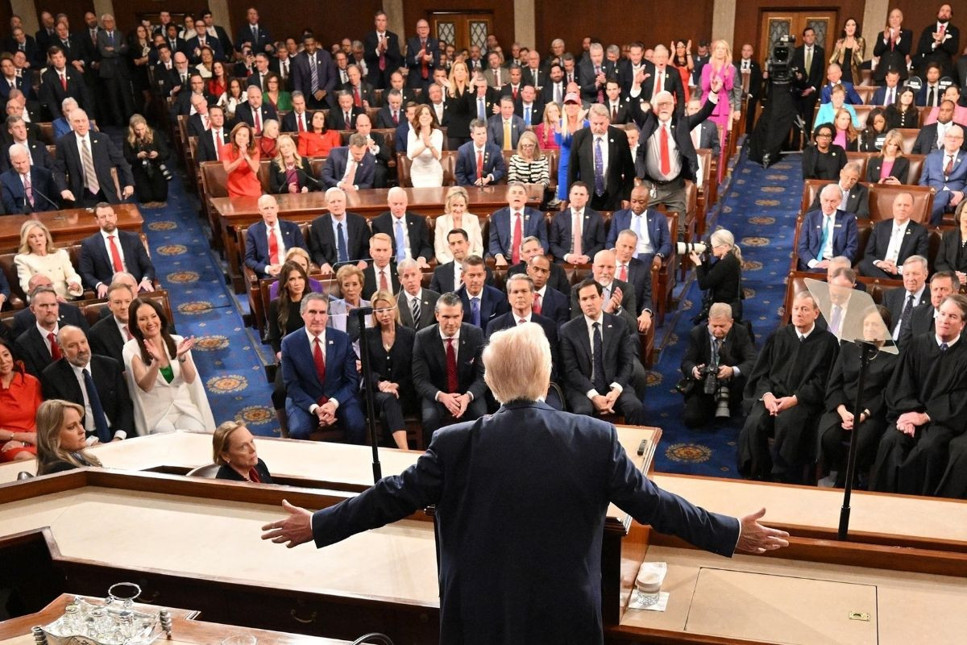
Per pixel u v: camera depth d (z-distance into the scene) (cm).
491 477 220
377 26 1516
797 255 779
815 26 1538
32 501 374
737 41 1581
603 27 1631
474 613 223
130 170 1134
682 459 591
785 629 288
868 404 525
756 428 550
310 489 361
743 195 1128
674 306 822
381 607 302
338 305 332
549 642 222
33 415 545
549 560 219
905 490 507
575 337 582
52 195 957
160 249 998
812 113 1339
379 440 582
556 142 1036
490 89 1220
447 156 974
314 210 834
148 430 557
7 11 1593
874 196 804
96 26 1499
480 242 793
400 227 795
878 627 287
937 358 499
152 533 346
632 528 301
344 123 1204
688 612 299
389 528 343
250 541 338
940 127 985
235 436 386
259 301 754
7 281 749
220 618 322
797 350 547
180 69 1384
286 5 1675
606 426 225
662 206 853
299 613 313
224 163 945
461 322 579
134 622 250
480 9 1658
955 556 307
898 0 1473
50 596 357
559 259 780
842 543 318
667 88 1247
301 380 569
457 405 564
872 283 634
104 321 605
